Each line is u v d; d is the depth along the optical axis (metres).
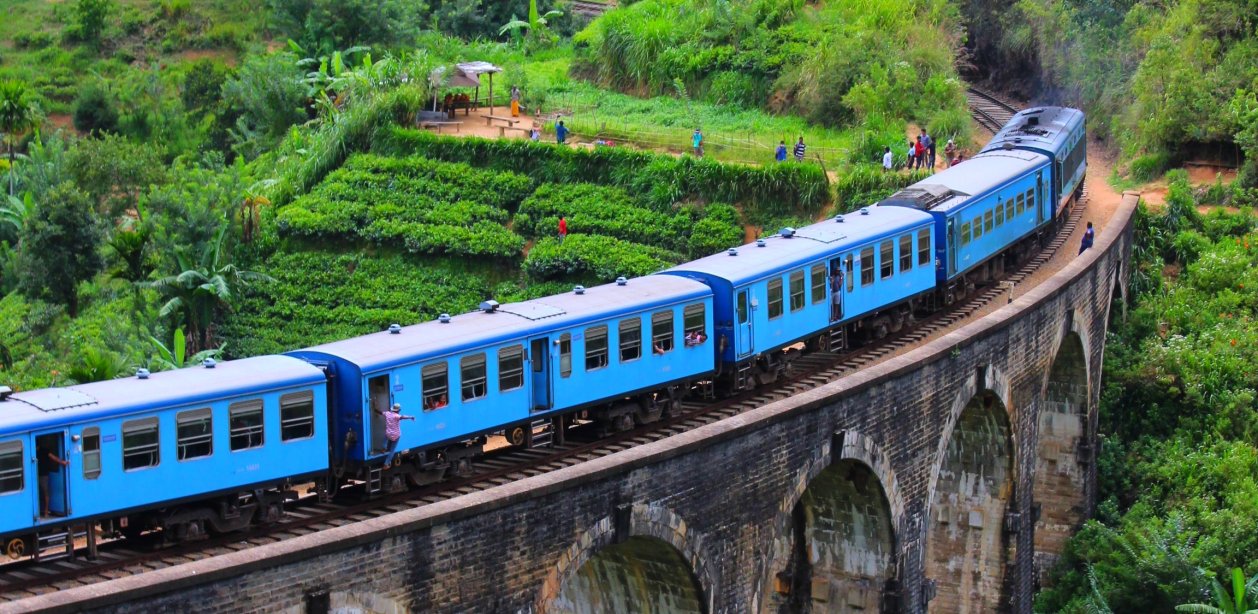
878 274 44.66
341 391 29.80
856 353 44.00
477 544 25.22
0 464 24.83
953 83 76.12
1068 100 85.94
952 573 46.06
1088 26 87.25
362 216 69.25
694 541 30.17
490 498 25.31
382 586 23.70
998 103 85.69
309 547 22.44
